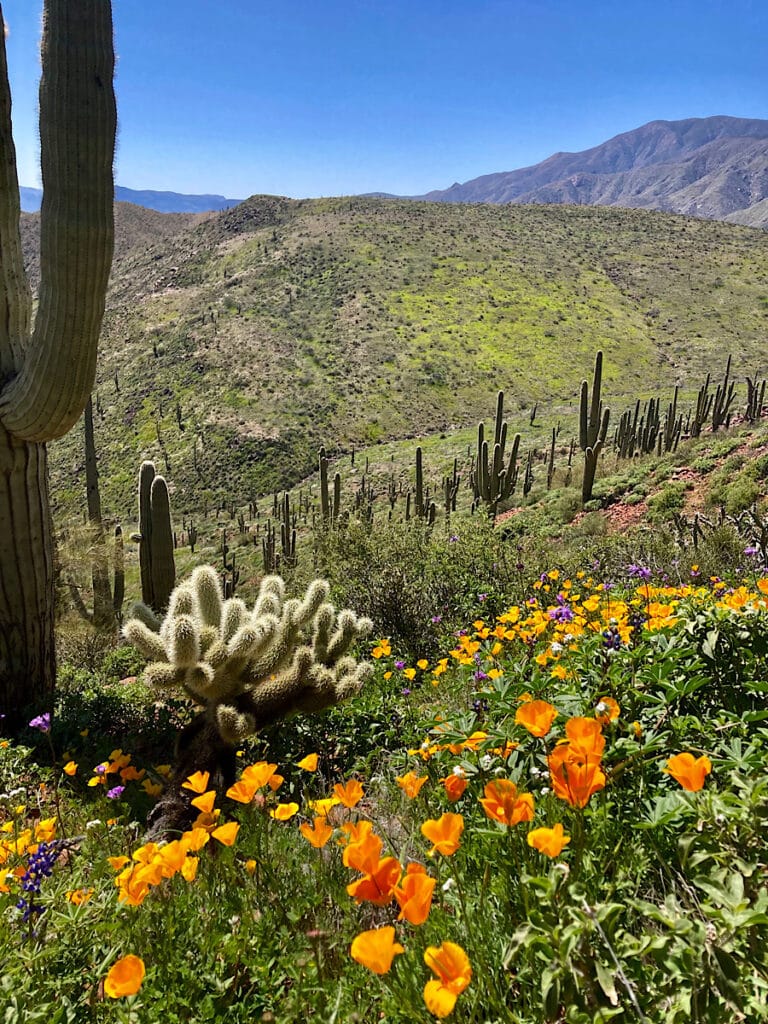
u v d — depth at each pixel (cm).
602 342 10969
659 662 216
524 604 602
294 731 374
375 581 691
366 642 600
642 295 12519
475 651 373
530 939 109
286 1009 130
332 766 345
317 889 169
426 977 128
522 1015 121
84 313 467
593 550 891
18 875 185
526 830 153
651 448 3092
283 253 14200
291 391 9625
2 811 323
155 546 866
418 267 13450
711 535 854
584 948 106
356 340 11025
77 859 237
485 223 15688
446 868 159
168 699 477
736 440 1967
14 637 519
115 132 470
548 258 13900
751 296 12125
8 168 515
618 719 187
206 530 6250
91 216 458
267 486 7706
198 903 175
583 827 148
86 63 450
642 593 410
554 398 9619
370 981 131
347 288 12644
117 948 160
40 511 534
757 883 118
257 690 317
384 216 15900
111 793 274
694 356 10369
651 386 9494
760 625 234
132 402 10125
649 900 141
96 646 893
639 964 116
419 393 9775
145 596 893
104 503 7631
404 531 961
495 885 142
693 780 124
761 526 792
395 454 7319
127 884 154
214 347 10950
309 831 156
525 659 300
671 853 148
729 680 227
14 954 157
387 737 362
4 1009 145
